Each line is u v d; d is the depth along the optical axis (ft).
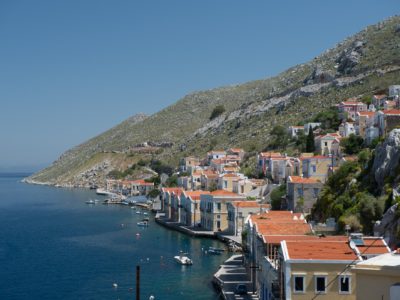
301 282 197.88
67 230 655.35
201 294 331.57
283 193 536.42
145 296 329.72
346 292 195.72
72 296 336.29
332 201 399.03
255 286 312.09
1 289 355.97
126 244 534.78
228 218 570.05
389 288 123.13
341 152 606.14
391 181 351.25
